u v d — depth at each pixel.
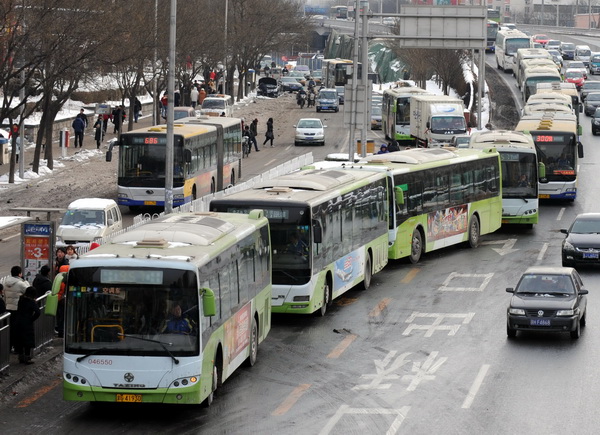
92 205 59.97
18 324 36.94
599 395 35.16
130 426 31.30
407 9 80.75
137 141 74.25
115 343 31.19
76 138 113.31
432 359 39.97
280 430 31.02
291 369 38.28
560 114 90.12
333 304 50.06
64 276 40.69
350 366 38.78
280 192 46.91
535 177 71.81
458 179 65.38
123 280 31.25
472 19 80.38
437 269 59.28
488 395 35.09
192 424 31.53
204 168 80.31
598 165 105.00
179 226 35.09
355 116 80.88
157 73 129.12
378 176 56.34
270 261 41.94
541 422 32.09
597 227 60.38
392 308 49.16
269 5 184.38
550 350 41.62
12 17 72.81
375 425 31.62
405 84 149.75
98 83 143.25
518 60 174.38
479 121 120.50
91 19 78.31
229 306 35.12
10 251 61.62
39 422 31.56
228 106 147.75
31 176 90.06
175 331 31.25
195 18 133.88
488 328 45.38
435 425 31.70
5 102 75.75
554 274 45.38
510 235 71.44
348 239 50.72
